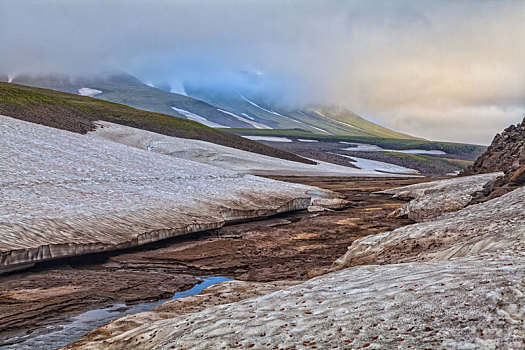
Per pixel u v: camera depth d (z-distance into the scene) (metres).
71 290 10.88
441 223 12.55
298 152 124.50
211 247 16.36
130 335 6.65
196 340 5.55
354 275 8.15
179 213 18.78
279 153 93.50
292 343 4.88
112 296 10.55
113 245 14.56
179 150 66.06
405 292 5.78
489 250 8.66
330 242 17.55
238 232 19.30
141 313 8.30
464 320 4.54
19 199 16.69
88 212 16.48
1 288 10.90
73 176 21.61
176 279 12.22
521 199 13.09
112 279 12.05
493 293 4.90
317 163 94.38
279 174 65.75
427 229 12.12
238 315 6.31
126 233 15.52
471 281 5.59
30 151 24.48
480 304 4.78
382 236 12.98
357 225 21.41
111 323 7.94
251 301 7.18
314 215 25.05
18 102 64.25
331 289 7.03
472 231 10.98
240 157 71.81
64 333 8.20
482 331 4.24
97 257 14.52
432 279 6.17
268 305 6.66
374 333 4.71
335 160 116.56
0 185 17.95
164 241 16.95
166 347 5.63
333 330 4.99
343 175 76.19
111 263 13.99
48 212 15.62
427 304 5.16
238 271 13.42
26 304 9.78
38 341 7.80
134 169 25.94
